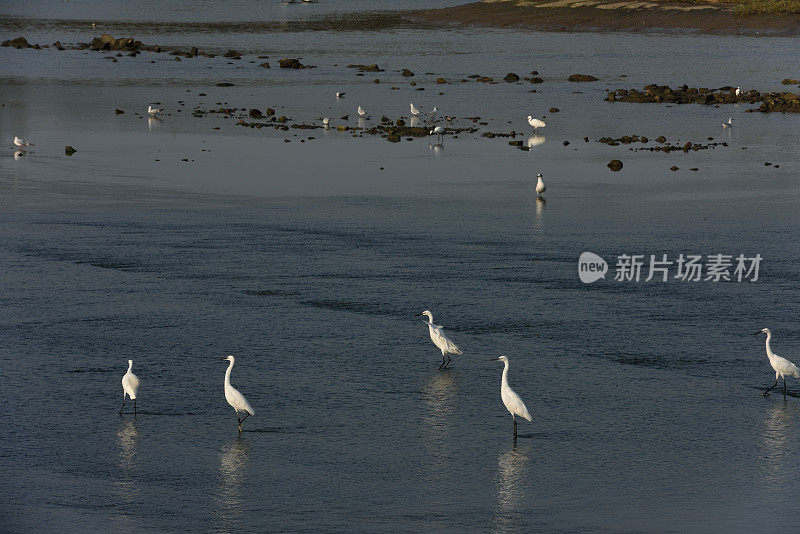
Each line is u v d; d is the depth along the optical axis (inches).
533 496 750.5
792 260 1433.3
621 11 5487.2
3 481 773.3
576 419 900.6
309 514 720.3
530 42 4906.5
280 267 1398.9
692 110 2992.1
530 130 2655.0
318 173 2102.6
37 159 2240.4
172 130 2655.0
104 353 1066.7
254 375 1005.2
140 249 1491.1
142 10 7362.2
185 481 775.1
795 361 1040.8
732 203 1812.3
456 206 1795.0
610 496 750.5
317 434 867.4
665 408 924.6
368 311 1212.5
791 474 789.2
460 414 913.5
